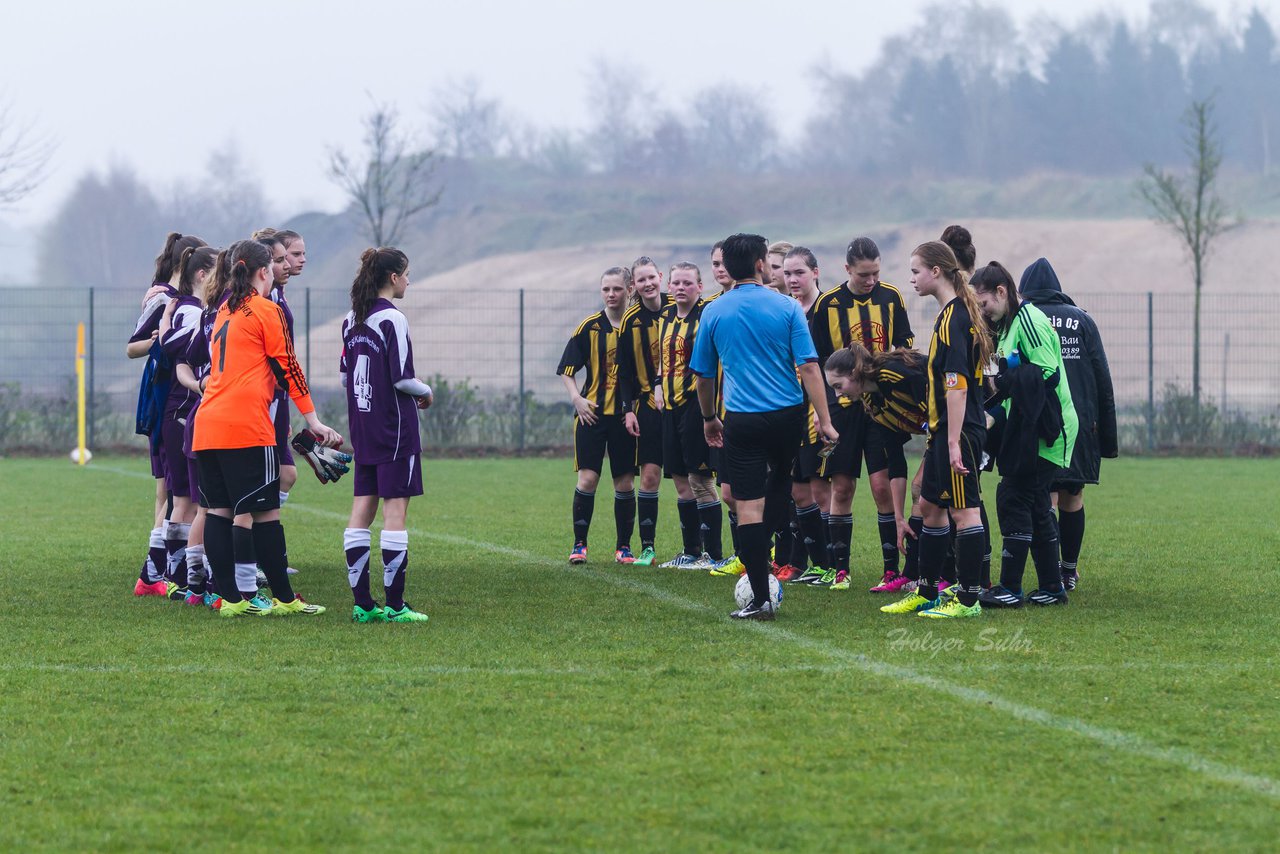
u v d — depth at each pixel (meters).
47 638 16.94
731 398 18.19
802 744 11.94
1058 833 9.77
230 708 13.24
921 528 20.08
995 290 18.98
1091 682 14.29
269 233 22.22
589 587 21.38
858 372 20.31
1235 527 29.61
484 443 59.12
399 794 10.65
